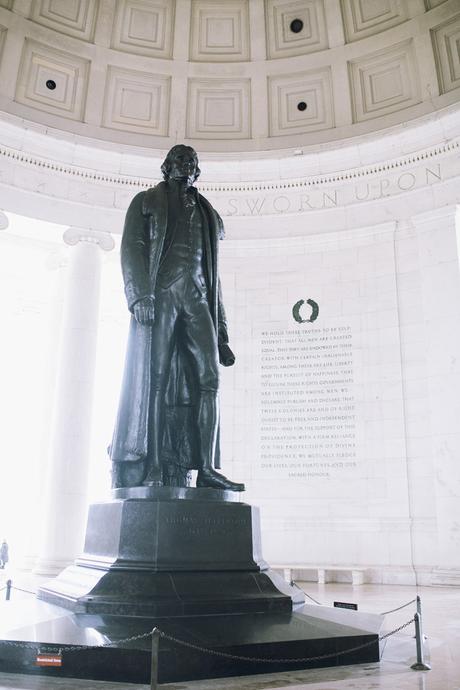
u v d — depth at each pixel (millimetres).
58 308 21062
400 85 21297
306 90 22703
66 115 21641
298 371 19859
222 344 9945
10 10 20875
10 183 19641
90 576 7992
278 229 21016
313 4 22891
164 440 9266
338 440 19000
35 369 29703
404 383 18734
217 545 8031
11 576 17328
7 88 20625
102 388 30359
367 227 20078
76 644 6090
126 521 7938
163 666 5926
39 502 19484
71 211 20312
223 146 22312
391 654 7430
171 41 23156
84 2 22297
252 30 23156
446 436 17609
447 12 20453
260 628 6930
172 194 9719
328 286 20234
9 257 25625
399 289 19422
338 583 17109
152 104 22828
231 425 19797
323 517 18500
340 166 20906
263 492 19156
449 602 12594
